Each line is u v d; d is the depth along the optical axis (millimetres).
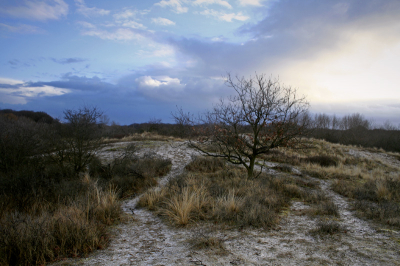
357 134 37281
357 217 4793
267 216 4422
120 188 6762
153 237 3789
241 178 8375
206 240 3480
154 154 13008
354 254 2988
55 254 3029
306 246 3295
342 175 10867
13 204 4703
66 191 5562
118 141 18562
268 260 2867
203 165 11086
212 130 8047
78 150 8156
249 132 8766
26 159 7777
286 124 7328
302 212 5125
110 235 3816
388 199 6270
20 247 2824
